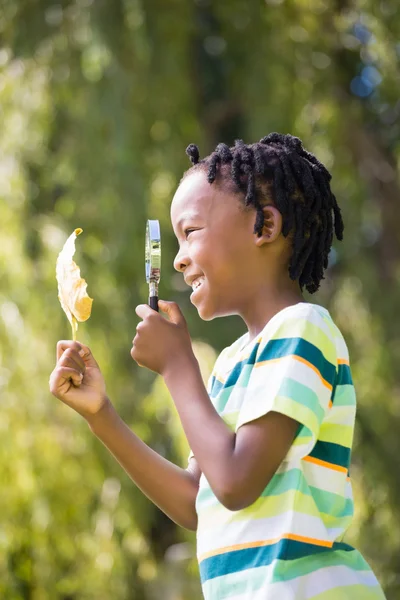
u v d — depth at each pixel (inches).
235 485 85.3
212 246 96.4
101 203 274.1
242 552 88.3
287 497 87.9
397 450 284.0
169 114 284.2
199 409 89.9
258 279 97.0
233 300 97.3
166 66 286.2
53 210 289.1
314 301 303.0
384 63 313.1
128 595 261.7
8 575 251.4
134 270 272.2
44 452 259.0
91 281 270.2
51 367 265.4
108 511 263.4
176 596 267.4
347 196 308.3
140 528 266.2
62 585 254.8
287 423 87.2
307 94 301.3
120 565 258.4
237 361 96.6
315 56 307.7
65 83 281.7
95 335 267.1
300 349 89.7
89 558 257.1
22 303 266.1
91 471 263.0
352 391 95.3
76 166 276.7
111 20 283.4
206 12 313.4
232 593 87.7
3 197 273.1
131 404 268.1
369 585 90.0
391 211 327.0
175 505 103.6
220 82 318.0
